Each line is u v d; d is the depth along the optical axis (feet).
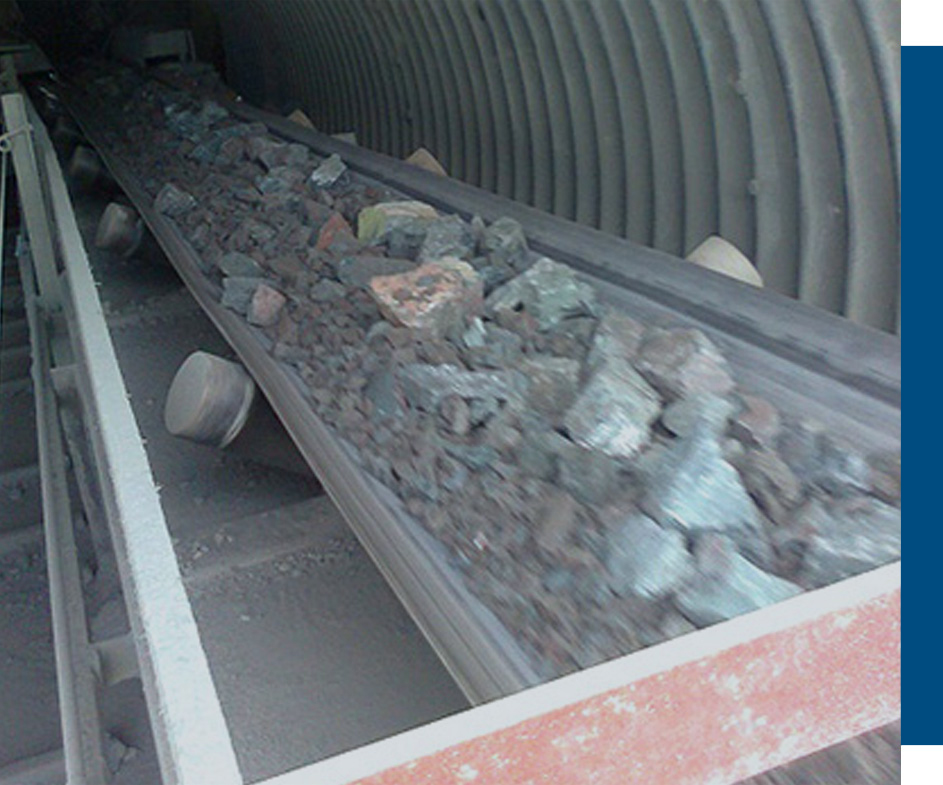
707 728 4.17
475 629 7.00
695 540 7.04
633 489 7.73
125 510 5.77
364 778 3.60
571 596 6.88
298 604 13.41
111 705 12.25
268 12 42.16
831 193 13.94
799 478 7.79
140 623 7.38
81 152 30.60
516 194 24.39
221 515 15.66
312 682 12.12
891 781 5.59
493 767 3.81
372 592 13.57
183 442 17.94
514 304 11.42
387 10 28.71
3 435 19.62
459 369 9.64
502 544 7.63
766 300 10.99
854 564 6.67
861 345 9.59
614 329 10.02
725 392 9.00
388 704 11.73
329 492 9.71
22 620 14.67
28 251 21.95
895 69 11.94
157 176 23.71
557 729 3.86
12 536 16.42
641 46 17.16
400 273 11.84
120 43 47.52
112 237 24.53
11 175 32.07
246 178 20.51
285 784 3.56
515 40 21.79
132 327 22.82
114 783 11.21
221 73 56.18
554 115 21.42
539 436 8.67
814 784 5.80
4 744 12.46
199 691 4.30
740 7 14.25
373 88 34.35
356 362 11.12
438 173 20.27
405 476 8.91
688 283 11.86
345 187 18.88
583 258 13.38
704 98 16.28
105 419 6.86
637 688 3.95
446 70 27.27
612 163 19.63
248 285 14.05
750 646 4.14
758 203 15.30
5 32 47.70
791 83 13.82
